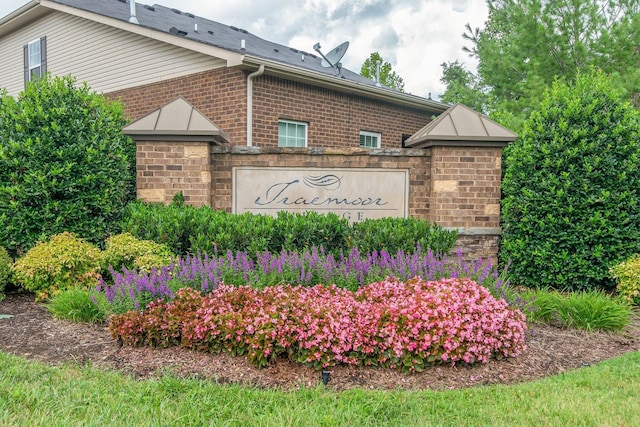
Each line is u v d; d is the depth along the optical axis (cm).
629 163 593
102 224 596
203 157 663
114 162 620
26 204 571
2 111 600
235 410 289
